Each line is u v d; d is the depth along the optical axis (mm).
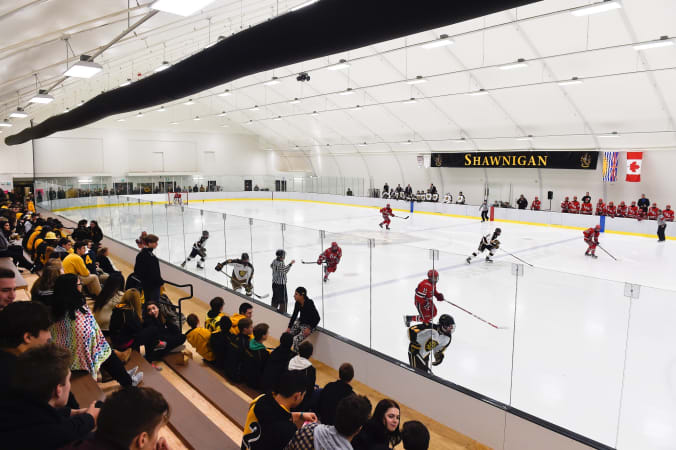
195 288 8609
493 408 4090
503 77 16656
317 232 6492
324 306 6258
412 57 17141
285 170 39156
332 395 3498
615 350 3668
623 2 11562
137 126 33438
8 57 8406
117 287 4777
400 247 5285
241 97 27547
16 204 16672
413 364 5109
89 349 2896
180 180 30250
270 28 4109
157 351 4859
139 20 9008
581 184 20766
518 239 15938
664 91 14641
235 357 4836
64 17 6906
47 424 1527
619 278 10602
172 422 3314
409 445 2361
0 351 1874
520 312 4211
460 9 2836
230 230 8172
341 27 3453
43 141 29828
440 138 24078
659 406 3443
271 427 2551
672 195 17906
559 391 3969
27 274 8398
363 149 29953
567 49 13828
